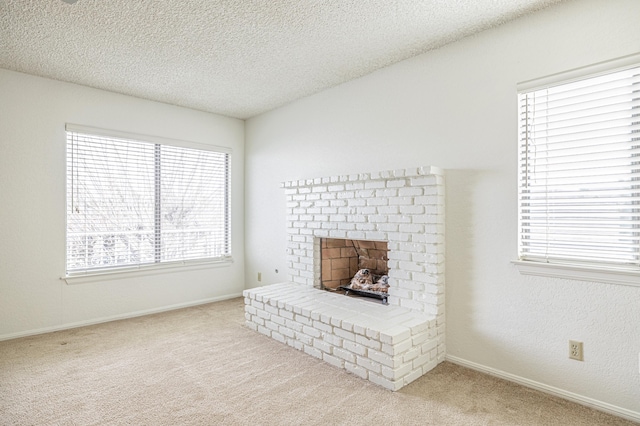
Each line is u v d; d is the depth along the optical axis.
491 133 2.40
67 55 2.79
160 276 3.94
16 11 2.16
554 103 2.17
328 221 3.33
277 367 2.49
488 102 2.41
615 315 1.92
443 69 2.65
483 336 2.43
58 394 2.12
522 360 2.25
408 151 2.88
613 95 1.96
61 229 3.31
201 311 3.92
